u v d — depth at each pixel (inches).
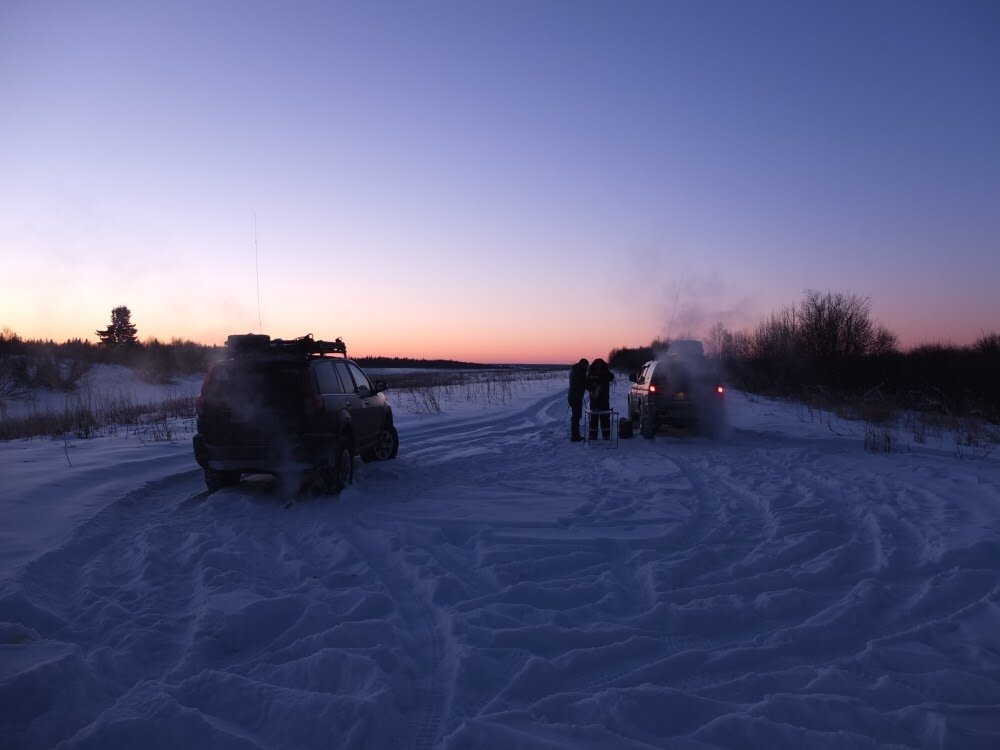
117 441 509.7
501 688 148.0
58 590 204.7
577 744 122.7
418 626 183.2
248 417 331.9
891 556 232.5
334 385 371.2
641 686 142.7
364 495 349.7
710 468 424.2
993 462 428.5
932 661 157.4
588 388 577.3
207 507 312.8
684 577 219.5
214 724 127.8
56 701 130.4
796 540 254.7
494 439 585.6
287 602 188.5
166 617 184.1
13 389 1002.1
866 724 130.1
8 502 294.2
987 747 121.8
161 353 1531.7
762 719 128.7
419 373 2829.7
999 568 222.7
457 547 258.8
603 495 349.7
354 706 131.8
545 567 229.5
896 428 649.6
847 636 173.6
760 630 180.2
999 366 972.6
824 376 1182.9
